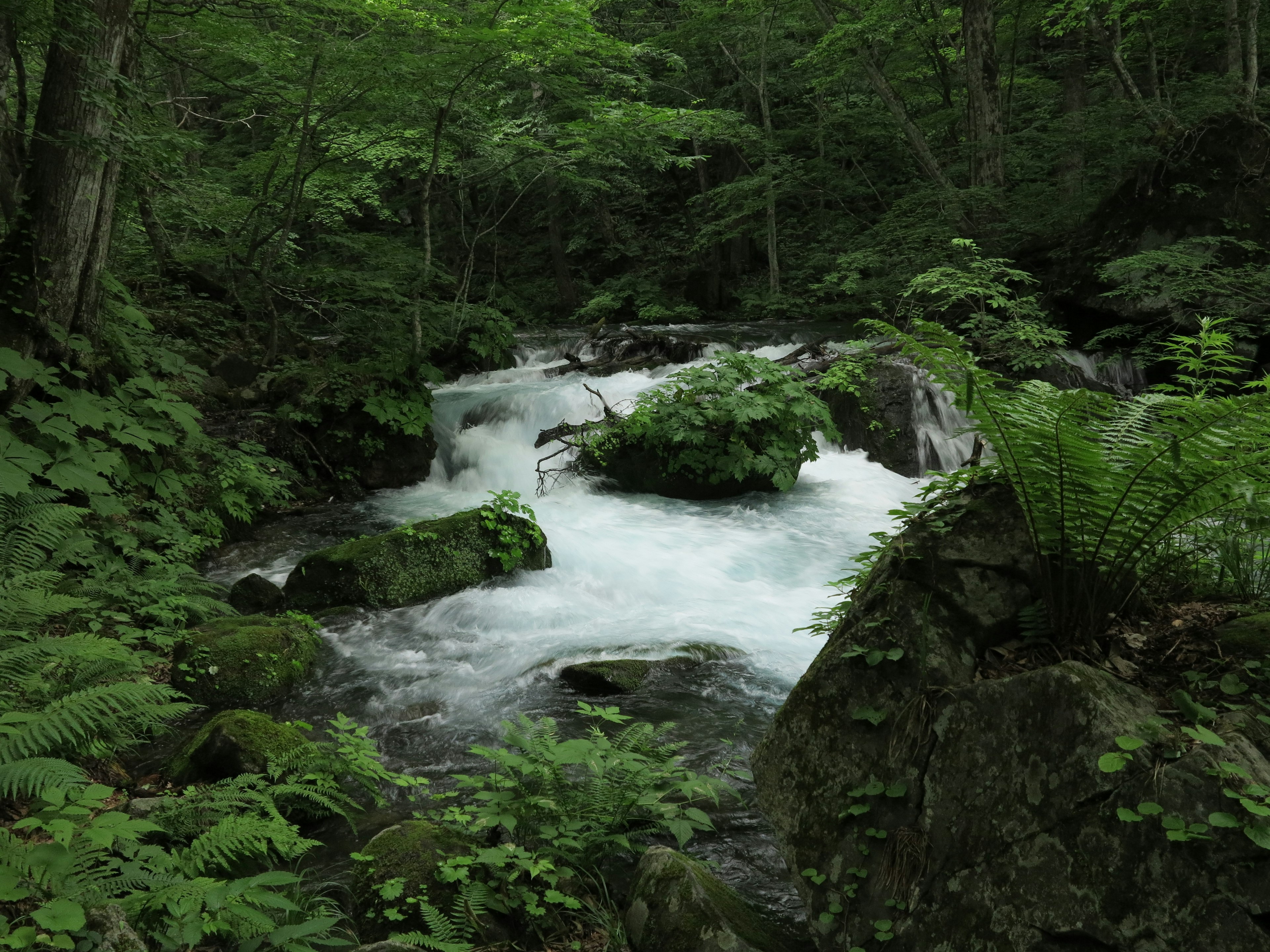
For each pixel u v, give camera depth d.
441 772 4.54
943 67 19.91
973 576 2.83
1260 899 1.99
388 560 7.00
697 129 13.96
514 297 24.30
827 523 8.97
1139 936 2.12
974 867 2.44
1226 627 2.71
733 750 4.59
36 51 9.61
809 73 21.75
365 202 18.66
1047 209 15.59
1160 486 2.50
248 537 8.59
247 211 11.59
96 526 6.92
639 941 2.97
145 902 2.70
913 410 11.09
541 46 10.22
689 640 6.06
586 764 3.84
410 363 10.83
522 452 10.98
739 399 9.67
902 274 15.51
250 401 10.46
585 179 13.30
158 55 11.08
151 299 11.60
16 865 2.52
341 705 5.37
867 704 2.78
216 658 5.47
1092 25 15.32
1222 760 2.17
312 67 10.16
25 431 6.85
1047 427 2.47
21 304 7.27
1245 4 16.03
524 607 6.79
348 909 3.33
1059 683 2.42
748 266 23.97
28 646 4.00
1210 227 12.49
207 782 4.25
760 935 2.94
